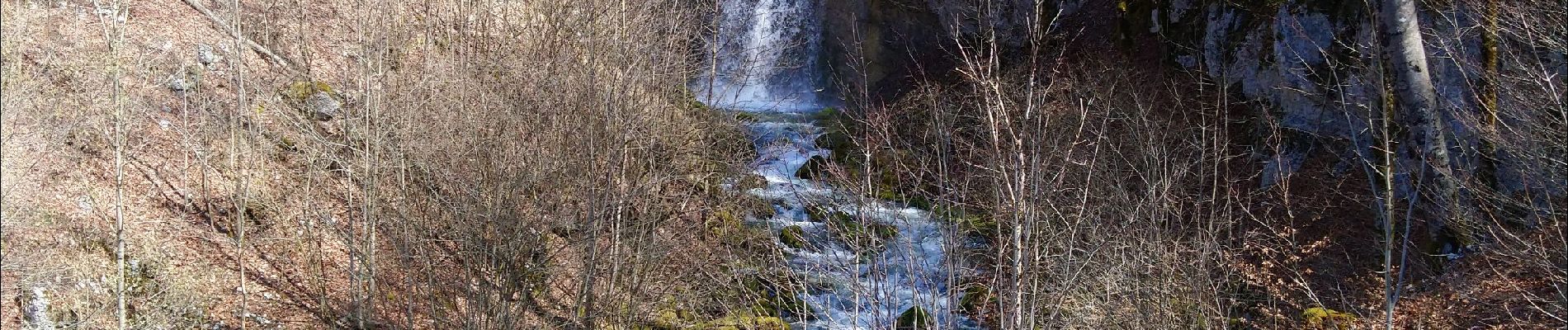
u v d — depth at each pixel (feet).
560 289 36.81
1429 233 35.83
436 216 35.91
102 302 32.65
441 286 35.22
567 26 44.52
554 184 36.01
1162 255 31.40
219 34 46.29
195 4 46.50
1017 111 27.99
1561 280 27.43
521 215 33.81
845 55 84.69
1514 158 33.63
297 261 38.11
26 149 33.40
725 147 50.52
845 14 85.15
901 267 32.68
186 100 38.91
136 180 37.35
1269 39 49.34
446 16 49.98
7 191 31.09
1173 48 56.18
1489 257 32.58
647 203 37.17
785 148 62.28
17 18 36.65
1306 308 34.63
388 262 37.70
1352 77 38.93
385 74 39.58
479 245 33.47
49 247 32.58
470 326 32.78
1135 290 29.43
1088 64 58.65
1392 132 32.58
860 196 31.73
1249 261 38.47
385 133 36.09
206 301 34.88
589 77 38.37
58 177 34.65
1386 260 21.18
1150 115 47.67
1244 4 51.55
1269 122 46.06
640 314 36.58
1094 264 29.35
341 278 38.17
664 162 40.52
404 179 36.50
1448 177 31.37
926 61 76.13
